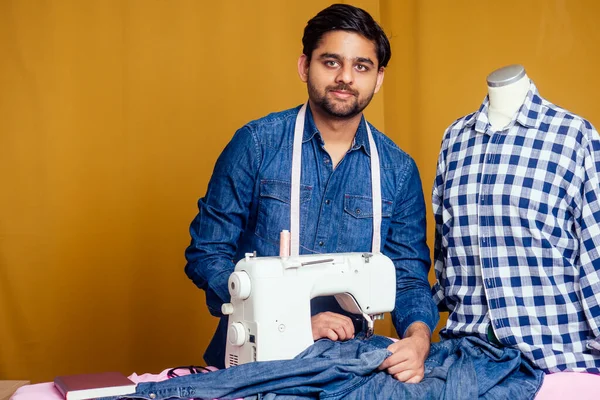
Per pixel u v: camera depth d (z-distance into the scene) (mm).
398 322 1918
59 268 3480
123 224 3547
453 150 2010
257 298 1598
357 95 1868
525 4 3504
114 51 3518
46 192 3459
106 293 3535
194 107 3609
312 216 1985
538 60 3480
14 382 2271
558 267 1788
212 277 1791
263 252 1972
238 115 3660
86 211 3504
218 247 1907
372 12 3748
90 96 3494
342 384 1524
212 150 3629
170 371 1713
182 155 3600
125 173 3543
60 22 3453
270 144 1976
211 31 3631
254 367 1535
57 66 3453
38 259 3465
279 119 2018
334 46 1836
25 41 3426
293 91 3725
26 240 3453
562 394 1667
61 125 3465
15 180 3436
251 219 2012
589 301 1745
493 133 1912
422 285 1999
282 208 1956
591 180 1771
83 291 3508
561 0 3451
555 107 1887
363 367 1559
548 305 1798
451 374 1608
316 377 1508
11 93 3422
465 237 1921
